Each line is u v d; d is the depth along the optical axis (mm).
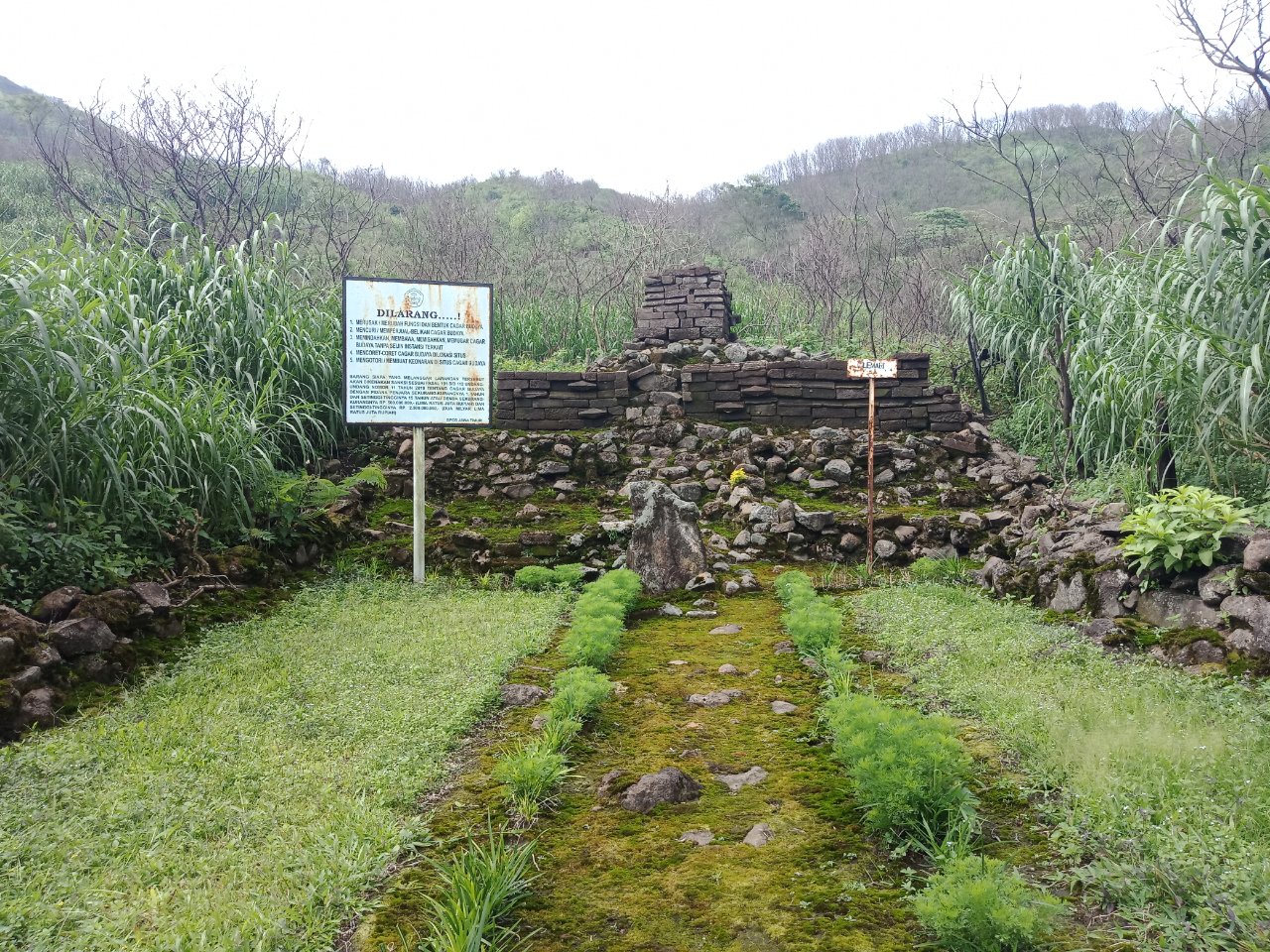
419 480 7605
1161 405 7191
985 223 27969
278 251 10508
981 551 8086
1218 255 6172
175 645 5355
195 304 8789
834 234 20781
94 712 4332
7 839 3041
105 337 6855
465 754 4051
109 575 5508
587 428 11180
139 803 3332
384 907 2781
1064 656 4918
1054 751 3580
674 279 13398
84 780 3531
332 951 2541
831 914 2723
